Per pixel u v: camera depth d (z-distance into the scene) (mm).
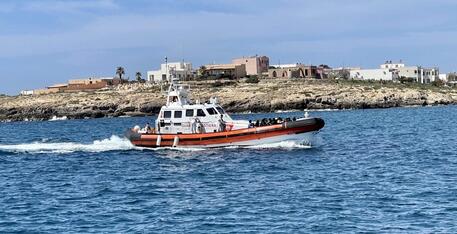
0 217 24906
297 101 148750
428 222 22156
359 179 32000
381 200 26094
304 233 21156
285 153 43250
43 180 35531
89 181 34562
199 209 25484
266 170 36188
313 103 150500
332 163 38750
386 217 23094
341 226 21938
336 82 171750
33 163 44125
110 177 35906
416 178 31703
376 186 29609
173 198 28250
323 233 21109
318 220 22891
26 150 52281
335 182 31234
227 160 40625
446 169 34875
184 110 46531
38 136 82125
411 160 39844
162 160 42125
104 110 153375
